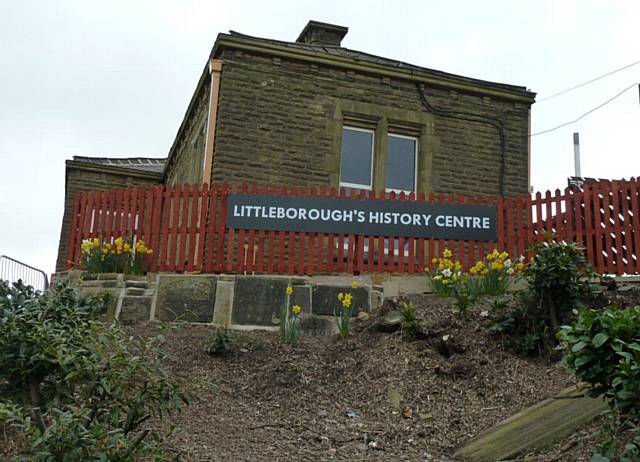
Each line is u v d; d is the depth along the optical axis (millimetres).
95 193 10516
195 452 5719
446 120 13977
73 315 5348
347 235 9867
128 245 9969
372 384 7547
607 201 9680
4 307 5484
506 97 14328
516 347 7680
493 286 9023
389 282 9633
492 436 6102
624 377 4379
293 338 8758
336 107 13312
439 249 10039
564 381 6938
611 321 4535
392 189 13750
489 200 10188
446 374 7488
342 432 6559
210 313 9430
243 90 12820
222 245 9789
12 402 4867
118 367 4633
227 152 12508
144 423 6207
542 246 8258
